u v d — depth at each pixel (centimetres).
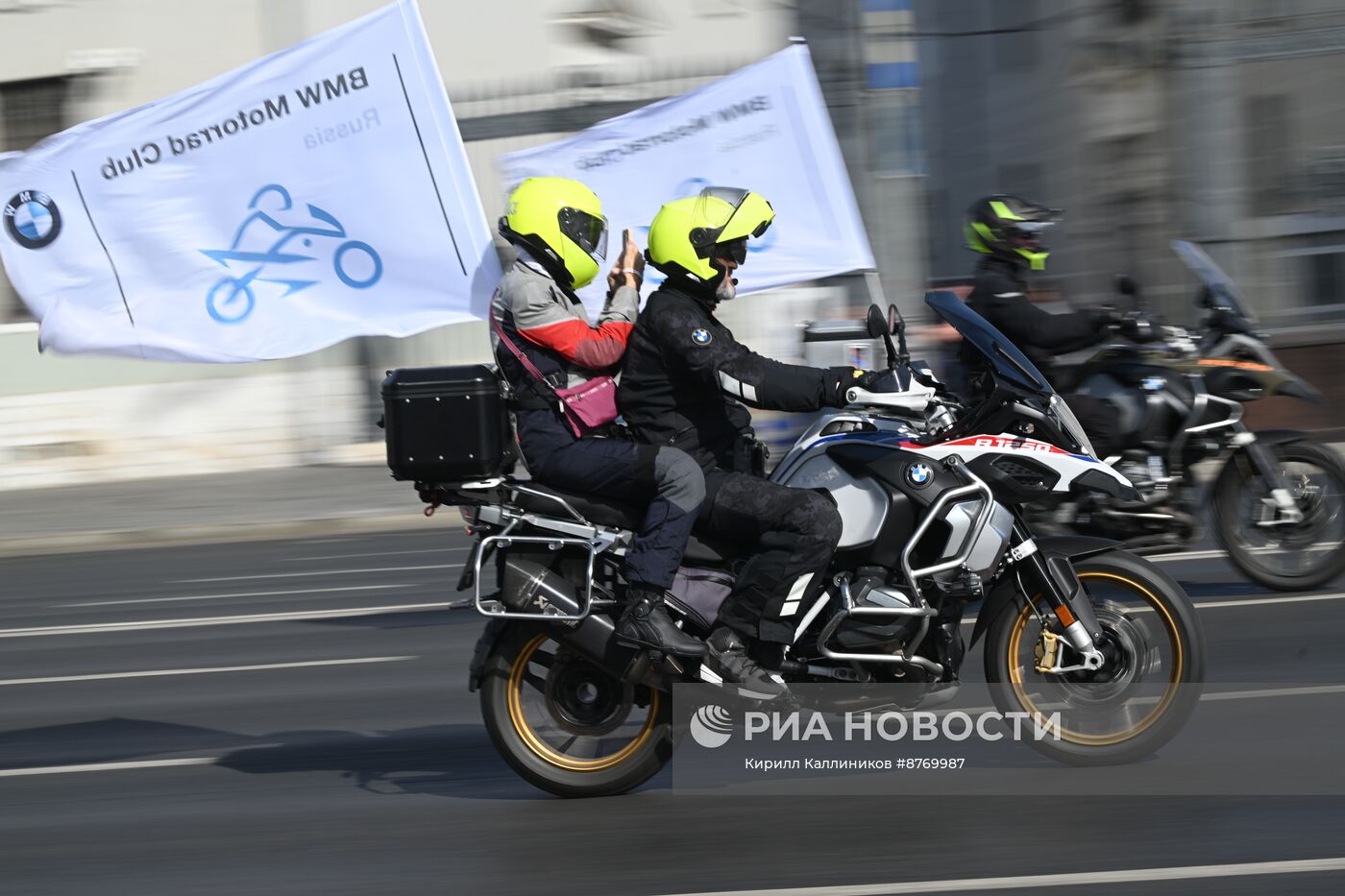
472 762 2291
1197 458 3009
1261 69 5659
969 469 2023
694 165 3672
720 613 2008
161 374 6794
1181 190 5766
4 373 6744
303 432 6794
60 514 5806
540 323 2019
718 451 2052
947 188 6819
